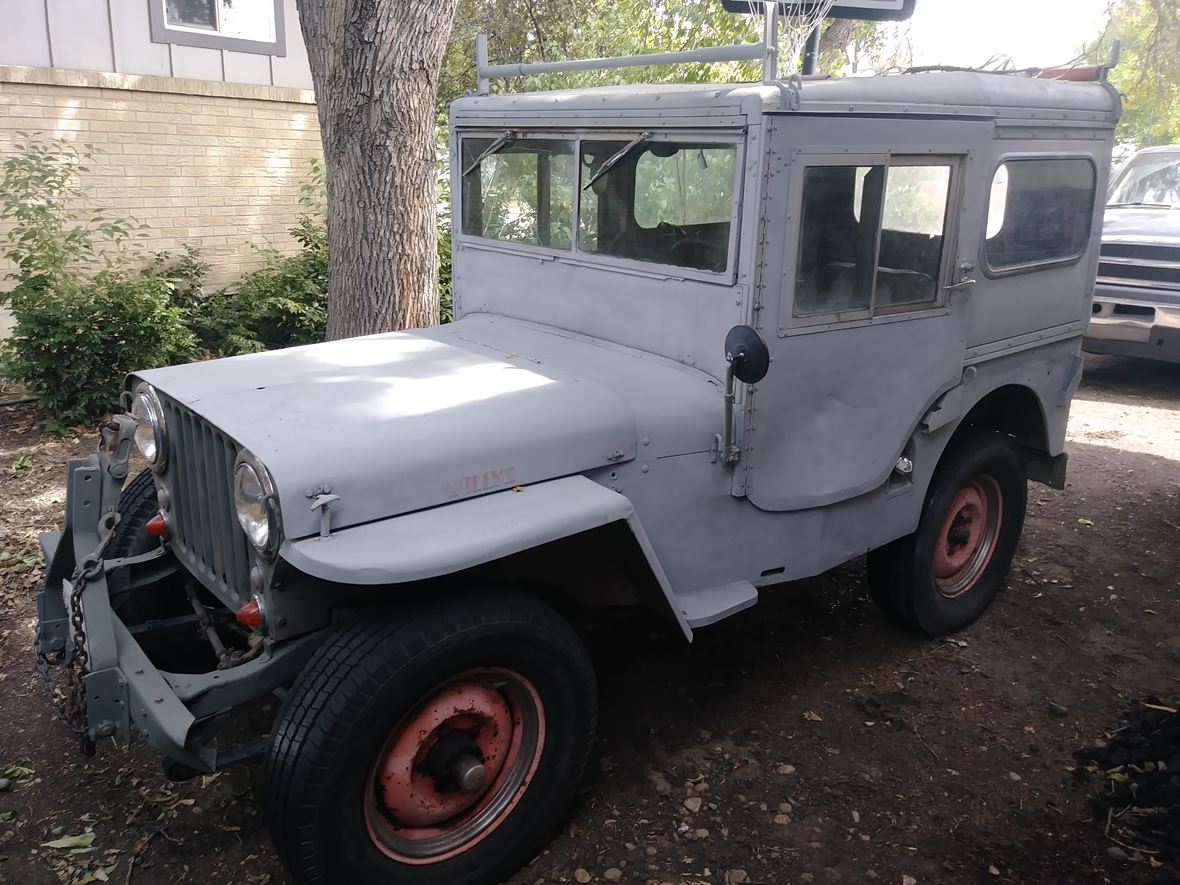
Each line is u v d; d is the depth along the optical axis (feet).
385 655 7.91
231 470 8.70
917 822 10.03
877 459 11.25
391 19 18.01
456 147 13.46
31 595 14.66
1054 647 13.62
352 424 8.61
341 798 7.89
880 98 10.05
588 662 9.32
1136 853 9.59
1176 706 12.12
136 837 9.68
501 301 13.14
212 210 30.73
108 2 27.53
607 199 11.09
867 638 13.80
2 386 25.90
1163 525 18.04
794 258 9.76
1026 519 18.31
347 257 19.49
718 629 13.94
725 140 9.47
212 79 29.89
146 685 8.18
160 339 24.32
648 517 9.80
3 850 9.45
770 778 10.68
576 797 10.32
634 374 10.41
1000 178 11.75
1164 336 25.77
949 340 11.65
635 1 29.99
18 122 26.68
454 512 8.37
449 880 8.70
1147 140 57.11
